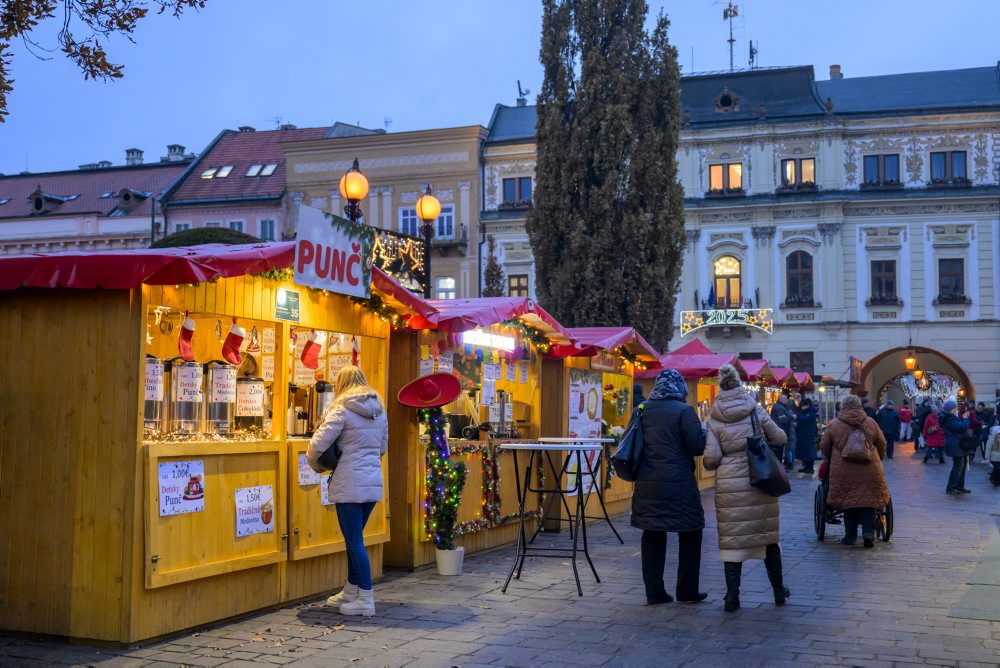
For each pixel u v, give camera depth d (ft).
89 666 20.93
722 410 27.66
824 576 32.76
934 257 132.87
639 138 74.38
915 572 33.60
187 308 24.41
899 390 172.76
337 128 157.38
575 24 75.25
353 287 29.17
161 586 22.94
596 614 26.63
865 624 25.36
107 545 22.63
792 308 135.44
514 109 153.38
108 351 23.02
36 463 23.38
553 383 45.96
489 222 141.90
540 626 25.11
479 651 22.47
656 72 74.79
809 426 82.12
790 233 135.85
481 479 38.04
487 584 31.30
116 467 22.71
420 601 28.43
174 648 22.59
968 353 131.75
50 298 23.61
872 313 133.90
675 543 42.14
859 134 134.21
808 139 135.33
